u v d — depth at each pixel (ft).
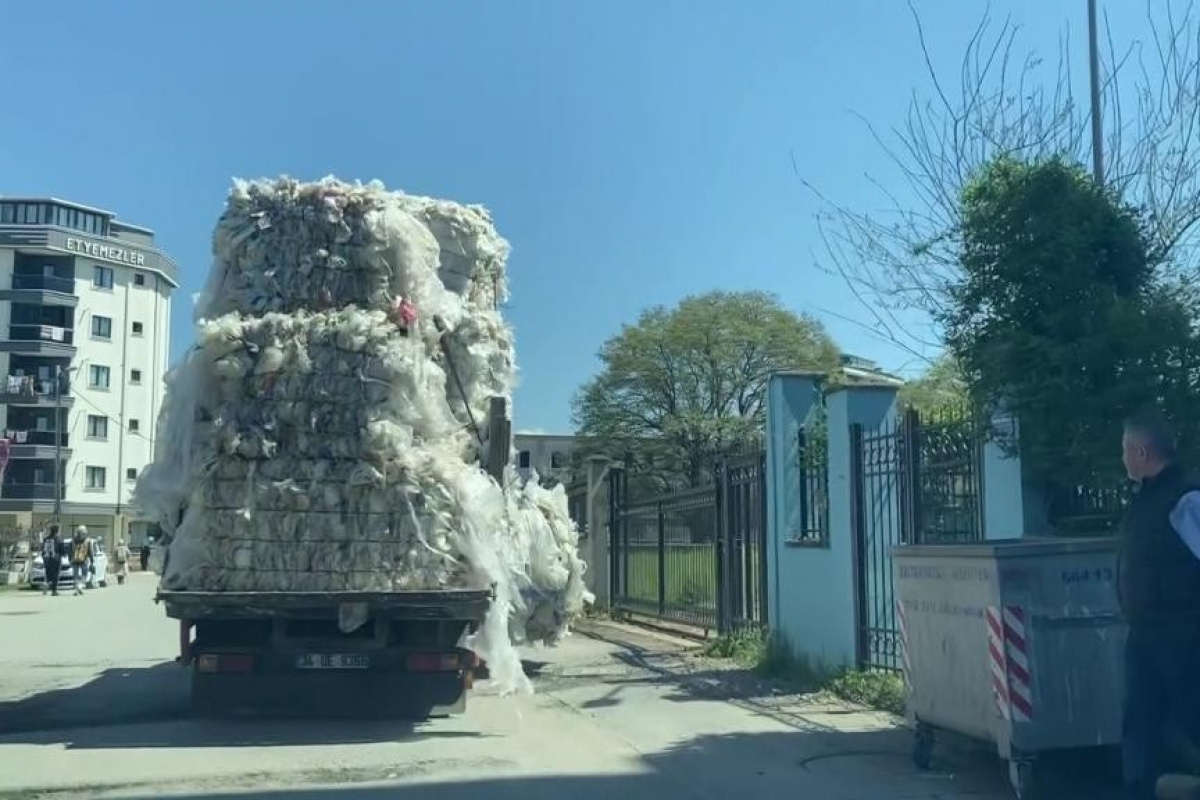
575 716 33.12
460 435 34.96
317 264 32.58
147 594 114.32
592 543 70.49
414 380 31.83
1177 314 26.18
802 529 41.24
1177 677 18.95
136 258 245.45
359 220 32.94
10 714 33.78
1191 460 25.27
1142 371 25.81
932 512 33.22
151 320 250.37
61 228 232.53
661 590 59.88
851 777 25.18
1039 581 22.53
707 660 45.73
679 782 24.81
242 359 30.76
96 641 58.08
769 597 42.70
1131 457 19.89
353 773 25.46
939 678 24.68
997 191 28.71
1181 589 18.93
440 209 38.24
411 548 30.68
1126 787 19.80
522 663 45.65
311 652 30.60
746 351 193.57
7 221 240.73
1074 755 25.14
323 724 31.48
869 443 36.47
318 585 30.25
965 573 23.63
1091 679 22.40
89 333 237.04
